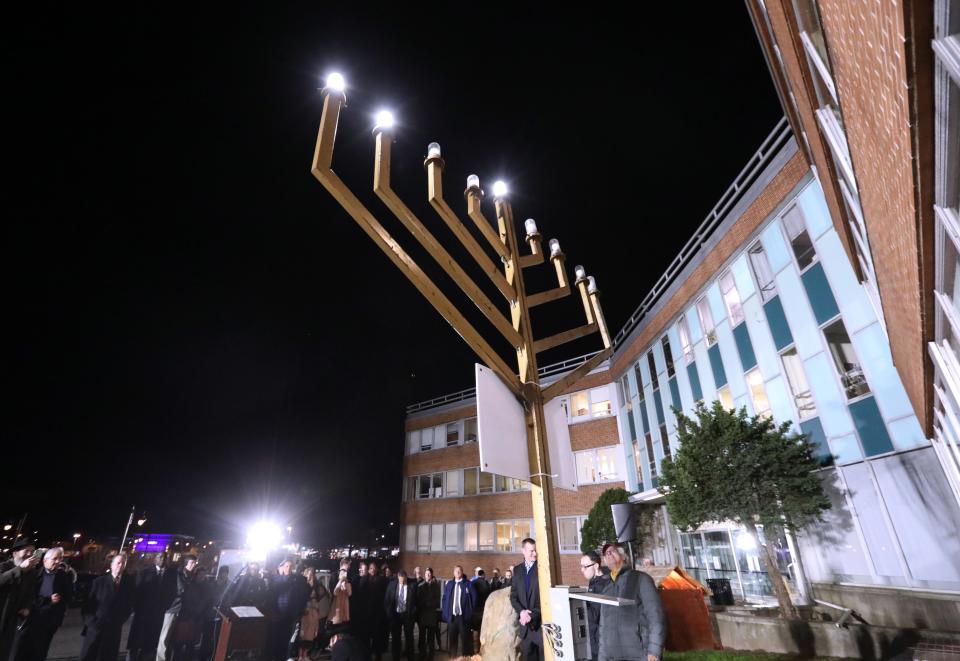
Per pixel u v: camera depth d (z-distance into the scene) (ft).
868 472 28.48
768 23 18.61
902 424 26.55
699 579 44.47
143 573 25.07
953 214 7.22
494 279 11.85
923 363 15.65
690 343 48.70
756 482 27.20
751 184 40.29
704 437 28.99
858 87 8.39
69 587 21.61
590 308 14.87
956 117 5.48
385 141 11.02
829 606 27.53
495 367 10.44
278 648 25.00
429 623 30.17
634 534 36.14
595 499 66.69
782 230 36.35
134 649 23.98
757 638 24.20
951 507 23.95
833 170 17.97
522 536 73.36
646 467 58.08
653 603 11.09
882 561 27.09
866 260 20.88
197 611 24.63
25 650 19.89
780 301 36.19
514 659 22.04
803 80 15.51
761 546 26.91
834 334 31.53
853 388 29.86
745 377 39.73
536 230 14.44
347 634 15.42
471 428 86.99
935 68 5.09
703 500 27.63
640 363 61.52
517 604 15.35
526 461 10.14
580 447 70.95
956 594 22.91
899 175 8.14
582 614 9.27
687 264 49.52
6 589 17.72
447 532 83.30
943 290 10.05
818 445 30.60
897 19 4.98
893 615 25.07
